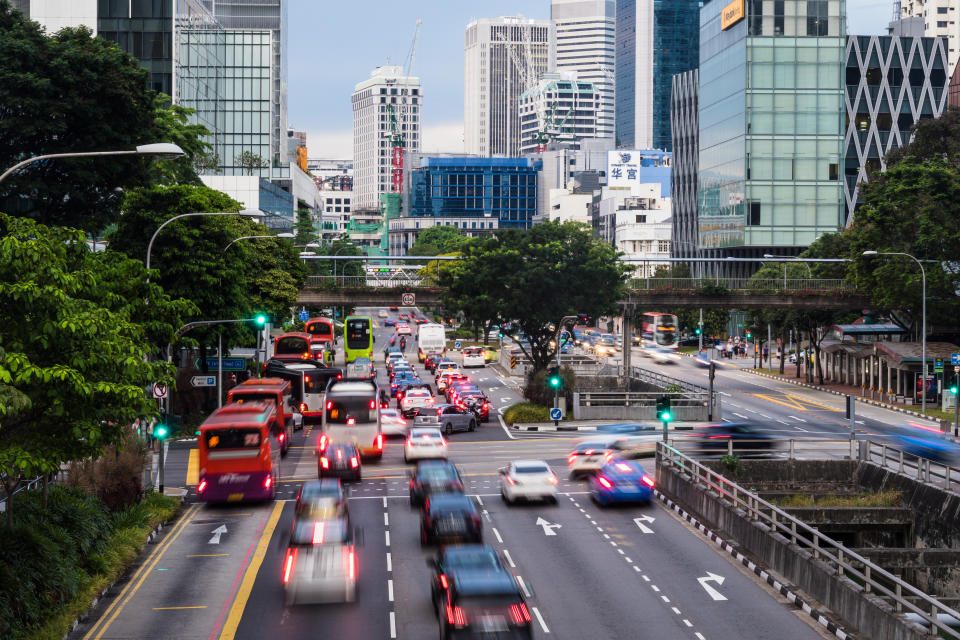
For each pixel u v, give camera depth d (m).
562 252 88.75
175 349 73.44
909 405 90.06
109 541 37.19
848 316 117.88
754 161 153.00
